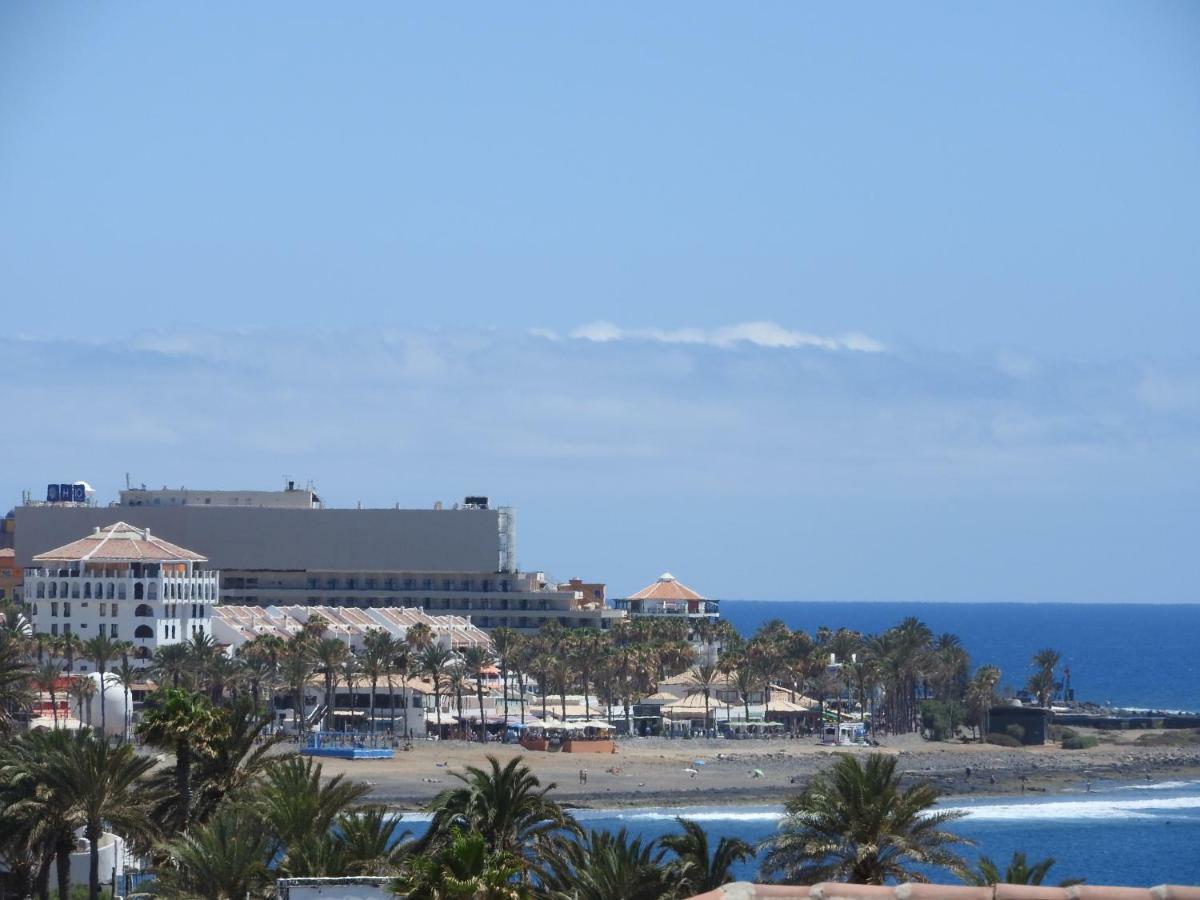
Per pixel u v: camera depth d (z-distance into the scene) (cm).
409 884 11500
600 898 13112
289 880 11762
